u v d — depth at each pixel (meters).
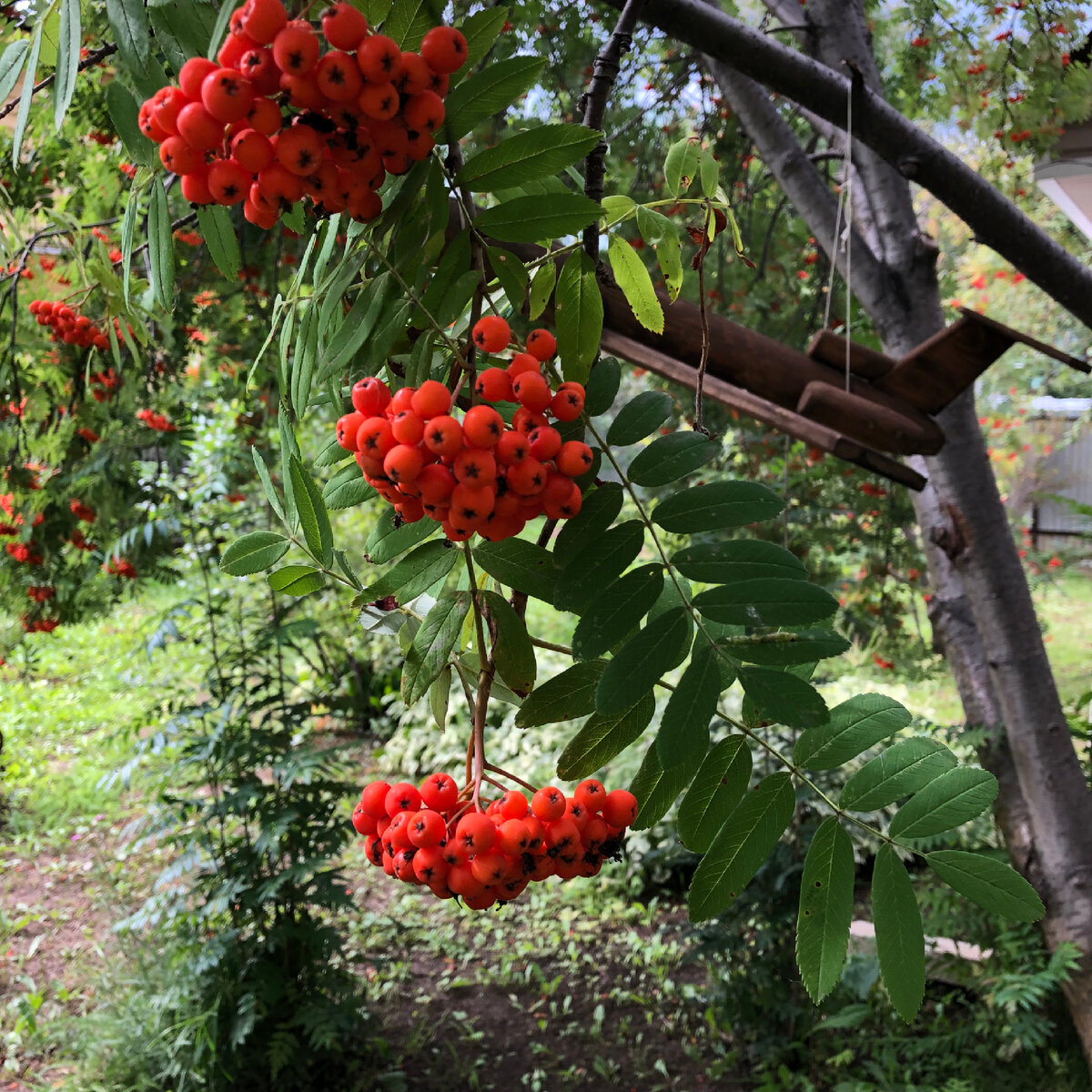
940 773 1.05
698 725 0.96
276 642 4.30
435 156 1.00
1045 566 8.45
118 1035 4.04
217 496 4.57
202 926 4.25
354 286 1.12
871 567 5.79
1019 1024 3.68
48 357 4.14
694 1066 4.49
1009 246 2.75
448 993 5.09
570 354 1.18
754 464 5.52
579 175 1.51
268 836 3.90
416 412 0.89
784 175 3.96
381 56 0.82
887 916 1.02
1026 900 0.99
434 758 7.11
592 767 1.08
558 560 1.05
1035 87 4.10
